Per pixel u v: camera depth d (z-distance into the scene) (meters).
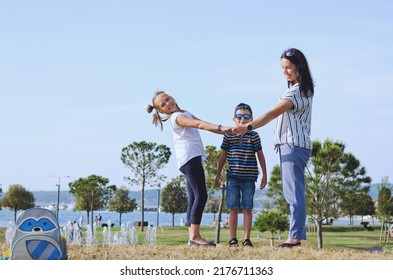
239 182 7.97
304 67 7.03
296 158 7.01
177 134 7.55
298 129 7.03
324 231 48.03
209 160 25.86
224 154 8.05
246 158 7.93
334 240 34.91
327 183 26.86
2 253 6.82
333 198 26.98
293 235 7.23
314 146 27.28
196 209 7.60
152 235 35.81
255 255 6.77
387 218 36.75
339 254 7.02
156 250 7.24
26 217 5.68
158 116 7.80
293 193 7.08
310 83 7.04
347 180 26.64
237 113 8.06
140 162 44.75
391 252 7.67
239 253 6.91
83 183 57.16
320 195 27.05
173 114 7.50
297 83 7.05
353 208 27.02
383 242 33.31
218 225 26.62
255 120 6.82
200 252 7.00
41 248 5.63
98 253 7.01
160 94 7.72
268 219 29.73
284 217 29.78
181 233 40.22
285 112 7.07
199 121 7.14
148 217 106.06
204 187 7.59
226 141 8.02
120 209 63.41
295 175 7.04
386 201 36.59
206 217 92.94
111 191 58.62
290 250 7.04
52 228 5.70
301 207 7.08
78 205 57.75
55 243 5.67
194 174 7.50
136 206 64.38
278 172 26.53
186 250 7.16
